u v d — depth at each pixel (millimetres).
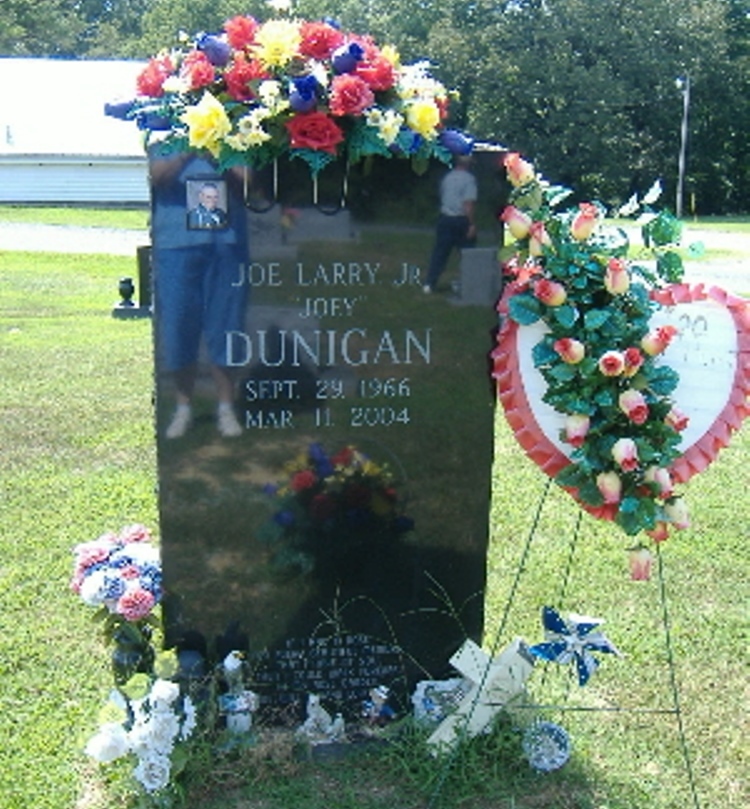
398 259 1655
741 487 3123
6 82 18078
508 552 2580
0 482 3031
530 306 1538
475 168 1644
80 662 2004
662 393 1521
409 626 1794
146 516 2768
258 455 1687
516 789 1637
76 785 1623
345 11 23406
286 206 1610
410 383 1702
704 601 2320
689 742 1771
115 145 16906
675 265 1589
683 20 21500
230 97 1563
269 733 1720
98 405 3949
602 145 21125
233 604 1735
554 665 1994
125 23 35469
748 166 22578
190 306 1625
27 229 12070
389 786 1647
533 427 1581
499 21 21531
